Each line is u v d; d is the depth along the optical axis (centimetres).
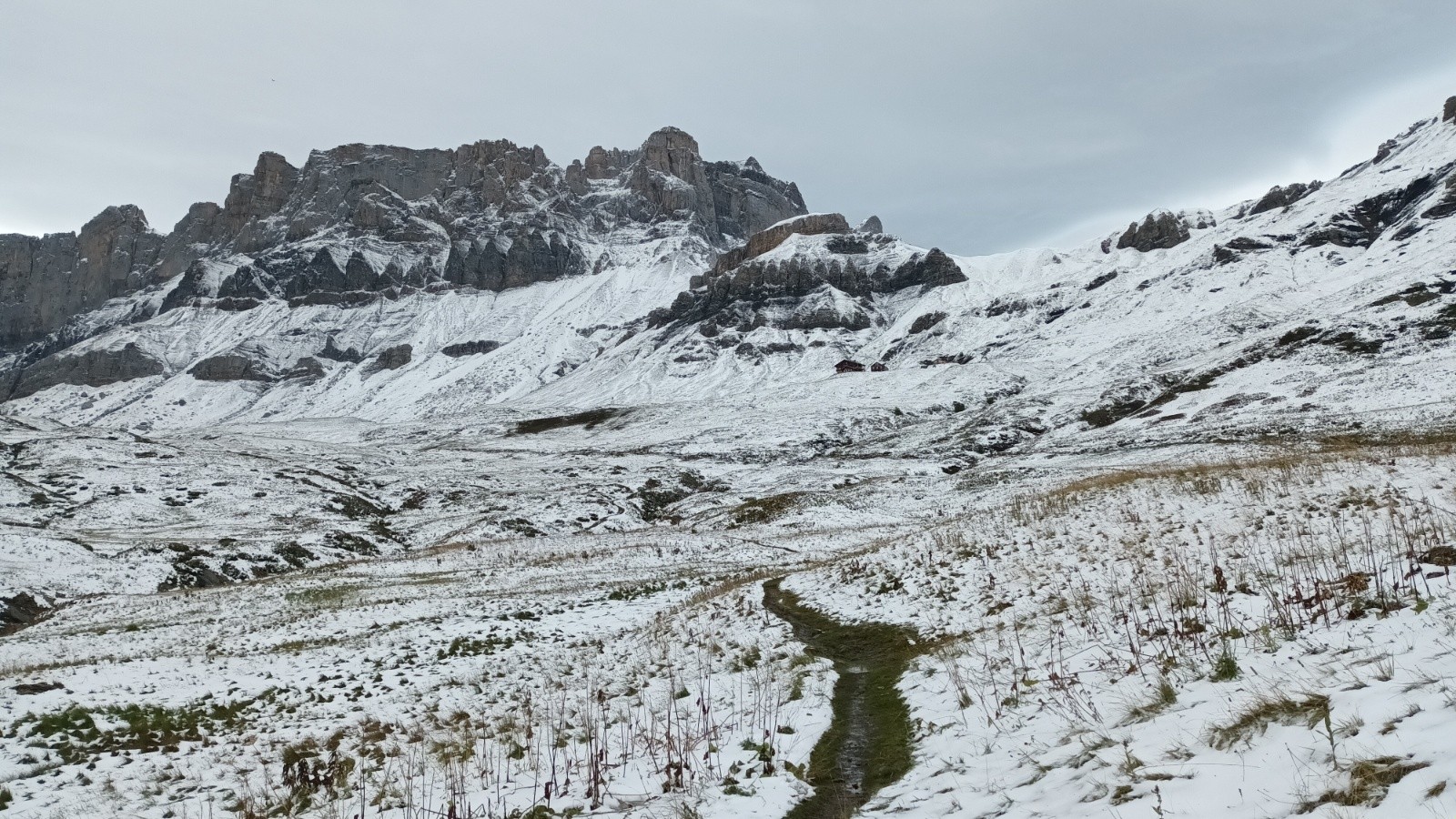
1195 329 13238
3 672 1925
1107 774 638
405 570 4072
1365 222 17288
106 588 3925
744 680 1312
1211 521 1672
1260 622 909
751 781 826
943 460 8256
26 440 8594
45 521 6066
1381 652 690
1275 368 8988
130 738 1322
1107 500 2112
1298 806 499
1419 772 475
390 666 1881
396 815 837
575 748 1020
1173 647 906
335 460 9819
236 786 1052
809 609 1953
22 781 1111
